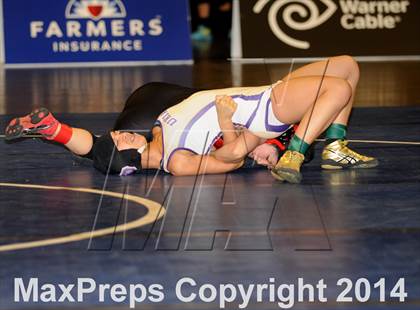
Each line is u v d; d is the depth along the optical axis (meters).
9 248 4.48
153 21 14.27
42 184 5.88
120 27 14.16
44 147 7.16
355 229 4.77
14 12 14.09
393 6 14.64
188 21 14.38
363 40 14.45
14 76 12.79
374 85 11.45
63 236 4.67
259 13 14.46
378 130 7.96
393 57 14.43
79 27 14.07
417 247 4.46
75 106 9.77
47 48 14.00
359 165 6.31
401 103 9.75
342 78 6.11
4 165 6.49
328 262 4.25
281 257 4.33
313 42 14.38
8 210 5.20
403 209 5.17
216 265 4.22
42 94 10.84
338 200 5.39
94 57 14.05
